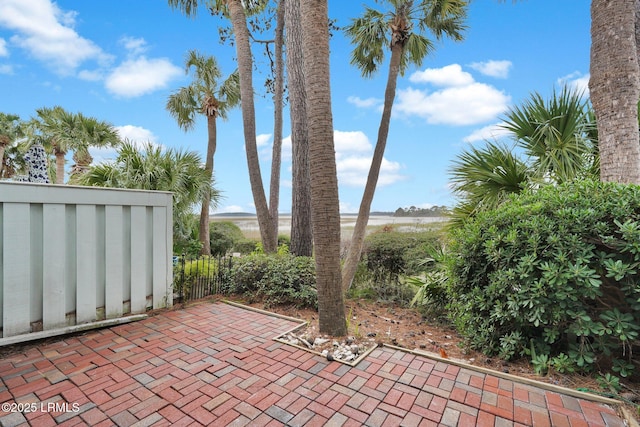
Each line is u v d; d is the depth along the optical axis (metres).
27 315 2.71
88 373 2.23
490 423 1.73
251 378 2.18
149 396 1.95
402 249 5.61
